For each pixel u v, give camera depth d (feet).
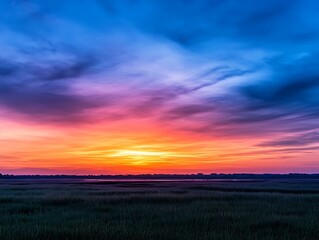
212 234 43.86
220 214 63.67
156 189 164.25
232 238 41.98
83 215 63.41
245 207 77.10
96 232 44.47
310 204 85.10
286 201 93.71
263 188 176.45
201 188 178.70
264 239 42.04
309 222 55.21
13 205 81.56
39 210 72.90
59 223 53.52
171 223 53.52
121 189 163.73
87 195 113.91
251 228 50.06
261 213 66.49
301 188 176.14
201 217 59.67
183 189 165.68
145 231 45.47
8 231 45.01
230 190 161.27
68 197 101.40
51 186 209.87
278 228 49.83
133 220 57.16
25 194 121.60
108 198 99.09
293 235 44.68
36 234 42.68
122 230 46.03
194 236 42.98
